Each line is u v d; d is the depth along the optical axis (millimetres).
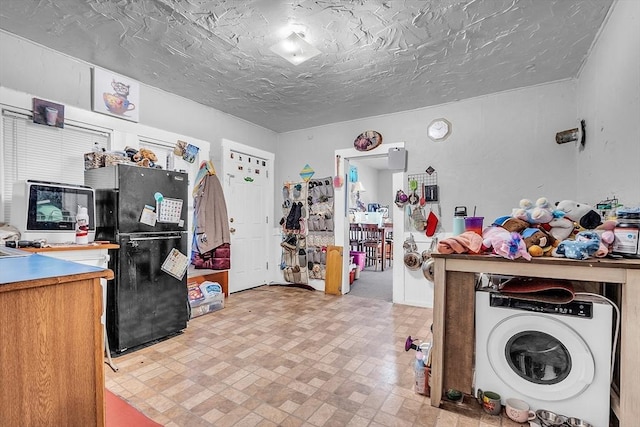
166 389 1934
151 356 2391
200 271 3627
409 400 1828
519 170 3365
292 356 2395
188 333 2857
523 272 1583
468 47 2541
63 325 1061
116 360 2320
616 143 2105
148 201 2625
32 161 2496
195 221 3596
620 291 1461
